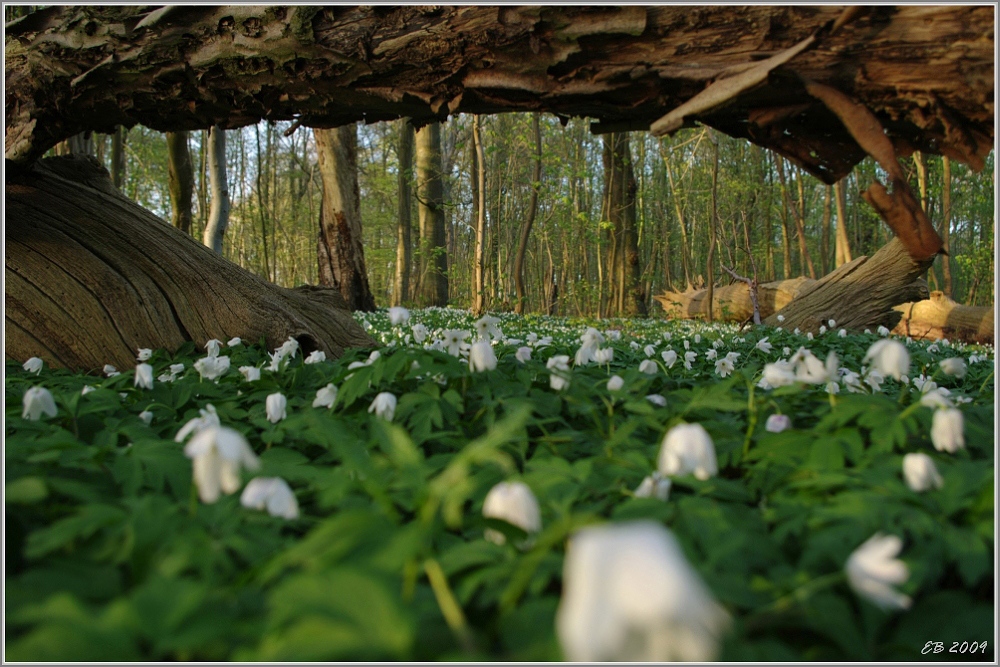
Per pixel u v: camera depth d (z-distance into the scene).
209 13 4.19
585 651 0.91
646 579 0.89
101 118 5.18
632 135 29.22
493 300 25.33
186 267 5.96
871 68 3.01
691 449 1.91
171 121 5.11
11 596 1.45
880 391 3.78
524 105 3.80
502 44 3.53
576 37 3.35
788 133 3.47
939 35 2.88
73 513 2.01
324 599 1.15
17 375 4.59
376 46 3.80
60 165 6.11
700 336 9.30
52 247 5.48
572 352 5.07
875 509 1.72
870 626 1.43
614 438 2.40
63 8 4.67
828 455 2.15
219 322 5.90
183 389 3.60
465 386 3.03
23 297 5.23
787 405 2.83
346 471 2.12
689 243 45.28
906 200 3.02
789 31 3.08
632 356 5.59
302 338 6.25
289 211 47.75
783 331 11.53
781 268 55.19
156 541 1.62
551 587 1.63
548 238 33.66
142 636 1.36
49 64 4.75
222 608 1.39
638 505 1.76
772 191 35.50
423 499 1.48
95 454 2.23
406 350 3.06
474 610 1.48
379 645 1.09
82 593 1.50
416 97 4.02
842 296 13.39
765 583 1.53
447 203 22.55
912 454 1.95
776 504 1.93
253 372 3.75
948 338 18.88
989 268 33.81
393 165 37.41
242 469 2.06
